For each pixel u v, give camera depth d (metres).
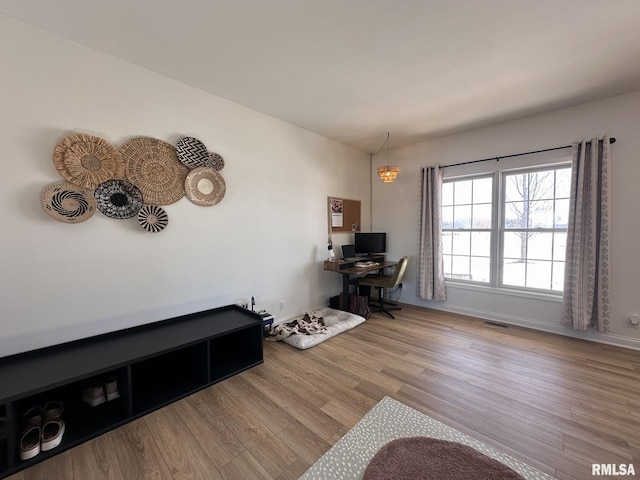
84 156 1.94
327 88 2.60
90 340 1.99
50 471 1.40
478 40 1.93
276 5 1.61
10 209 1.72
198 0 1.57
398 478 1.33
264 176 3.19
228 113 2.82
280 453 1.51
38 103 1.80
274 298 3.36
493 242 3.65
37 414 1.65
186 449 1.54
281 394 2.04
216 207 2.75
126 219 2.18
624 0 1.56
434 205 3.97
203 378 2.16
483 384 2.14
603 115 2.81
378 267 3.91
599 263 2.83
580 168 2.86
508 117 3.27
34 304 1.81
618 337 2.80
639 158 2.65
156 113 2.33
